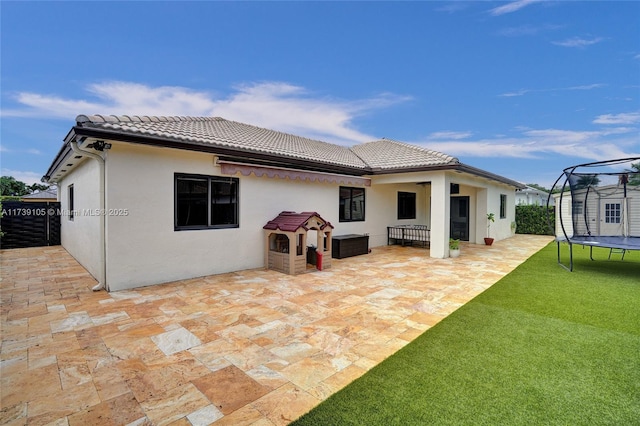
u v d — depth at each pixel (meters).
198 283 9.28
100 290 8.45
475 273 10.88
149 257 8.98
